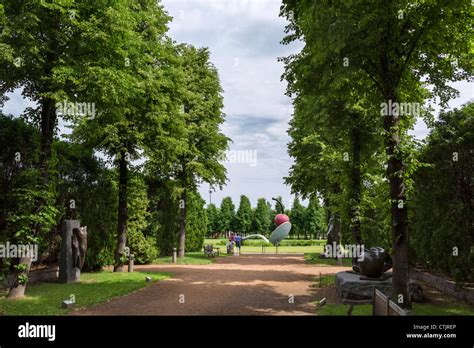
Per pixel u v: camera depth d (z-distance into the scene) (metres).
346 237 27.45
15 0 11.63
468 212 11.69
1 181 14.71
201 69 31.50
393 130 10.86
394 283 10.49
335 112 16.34
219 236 91.44
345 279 11.77
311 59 11.72
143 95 18.92
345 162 18.36
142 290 13.60
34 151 15.04
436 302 11.54
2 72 12.30
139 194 23.02
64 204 17.98
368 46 10.59
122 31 13.45
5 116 15.23
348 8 9.78
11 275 14.20
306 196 30.25
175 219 31.50
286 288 14.02
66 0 11.23
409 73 12.51
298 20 13.46
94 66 13.01
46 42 12.53
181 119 21.48
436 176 12.87
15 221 11.99
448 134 12.42
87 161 19.17
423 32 10.91
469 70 12.37
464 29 11.20
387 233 19.36
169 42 21.34
